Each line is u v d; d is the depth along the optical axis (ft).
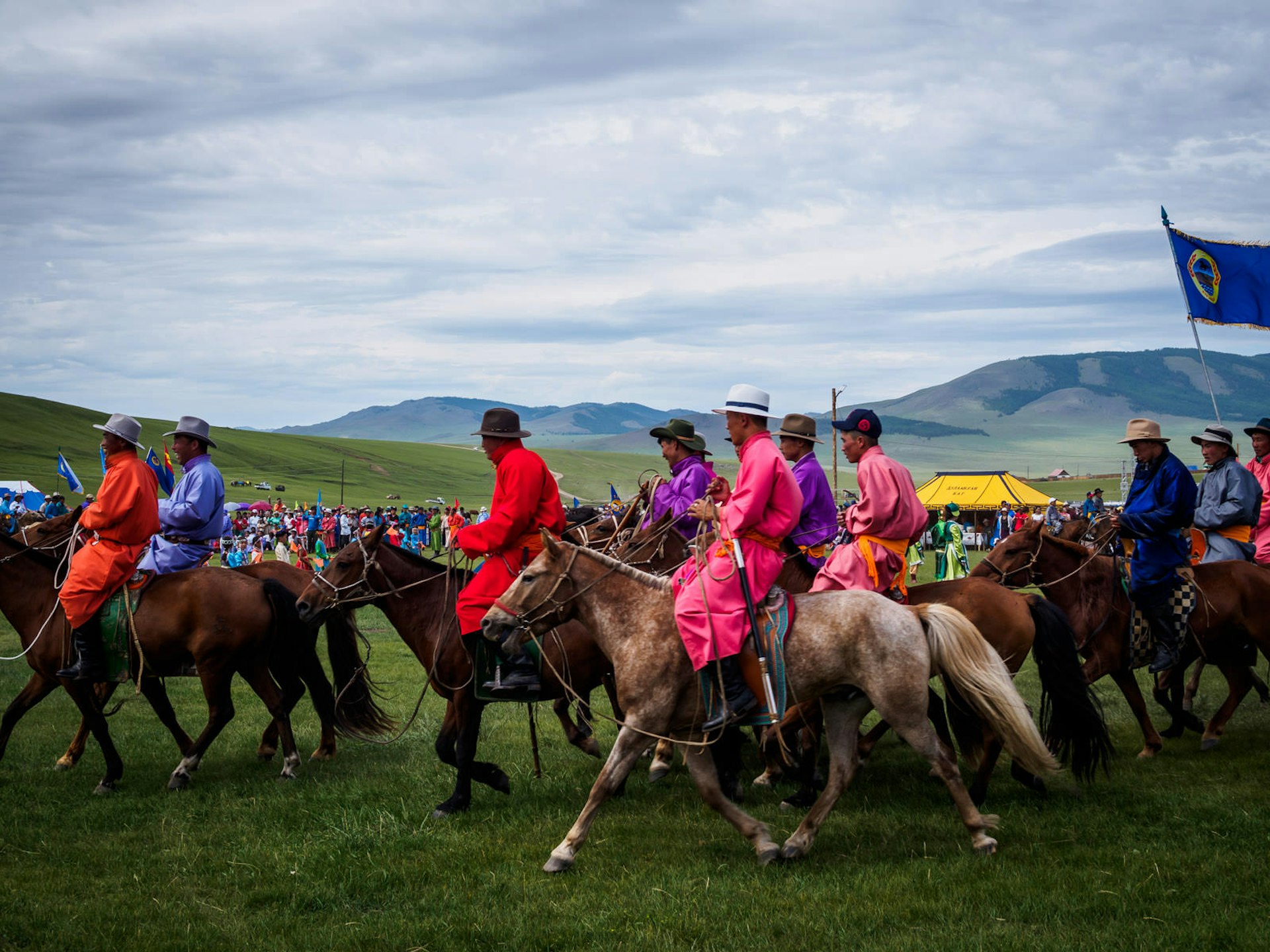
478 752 33.83
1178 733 34.09
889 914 19.44
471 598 26.50
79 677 29.17
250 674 30.81
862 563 26.53
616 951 18.38
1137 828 23.94
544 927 19.36
